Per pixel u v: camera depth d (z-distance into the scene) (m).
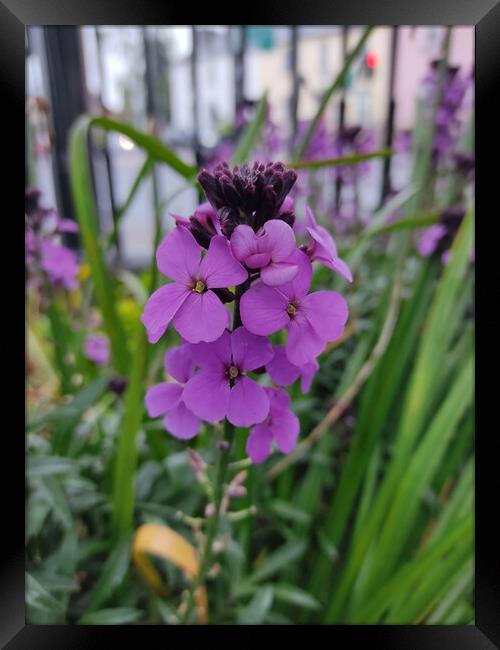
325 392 0.28
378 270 0.32
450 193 0.25
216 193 0.10
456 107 0.28
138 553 0.16
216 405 0.09
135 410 0.16
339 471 0.25
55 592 0.16
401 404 0.24
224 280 0.09
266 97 0.19
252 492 0.18
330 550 0.19
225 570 0.18
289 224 0.10
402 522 0.18
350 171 0.34
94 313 0.31
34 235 0.21
